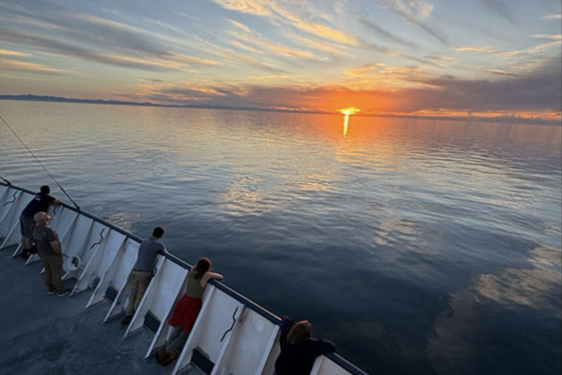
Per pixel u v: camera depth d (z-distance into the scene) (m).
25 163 31.30
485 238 19.69
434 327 10.35
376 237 18.41
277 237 17.27
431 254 16.56
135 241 5.75
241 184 29.62
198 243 15.91
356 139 102.94
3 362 4.04
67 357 4.22
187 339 4.25
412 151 74.94
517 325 10.75
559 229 22.53
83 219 6.68
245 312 4.12
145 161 37.34
